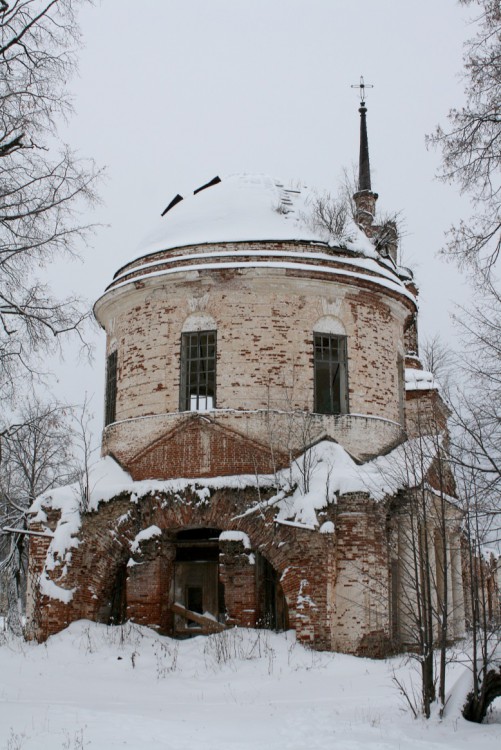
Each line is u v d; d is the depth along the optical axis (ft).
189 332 71.41
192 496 65.87
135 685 51.90
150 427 70.64
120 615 72.69
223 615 69.72
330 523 61.31
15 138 50.49
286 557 61.62
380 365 74.13
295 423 68.18
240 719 39.70
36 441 94.68
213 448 68.08
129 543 67.05
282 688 49.73
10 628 83.56
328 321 71.97
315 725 37.93
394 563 68.49
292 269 70.03
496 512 41.11
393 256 108.27
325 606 59.41
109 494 68.39
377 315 75.00
